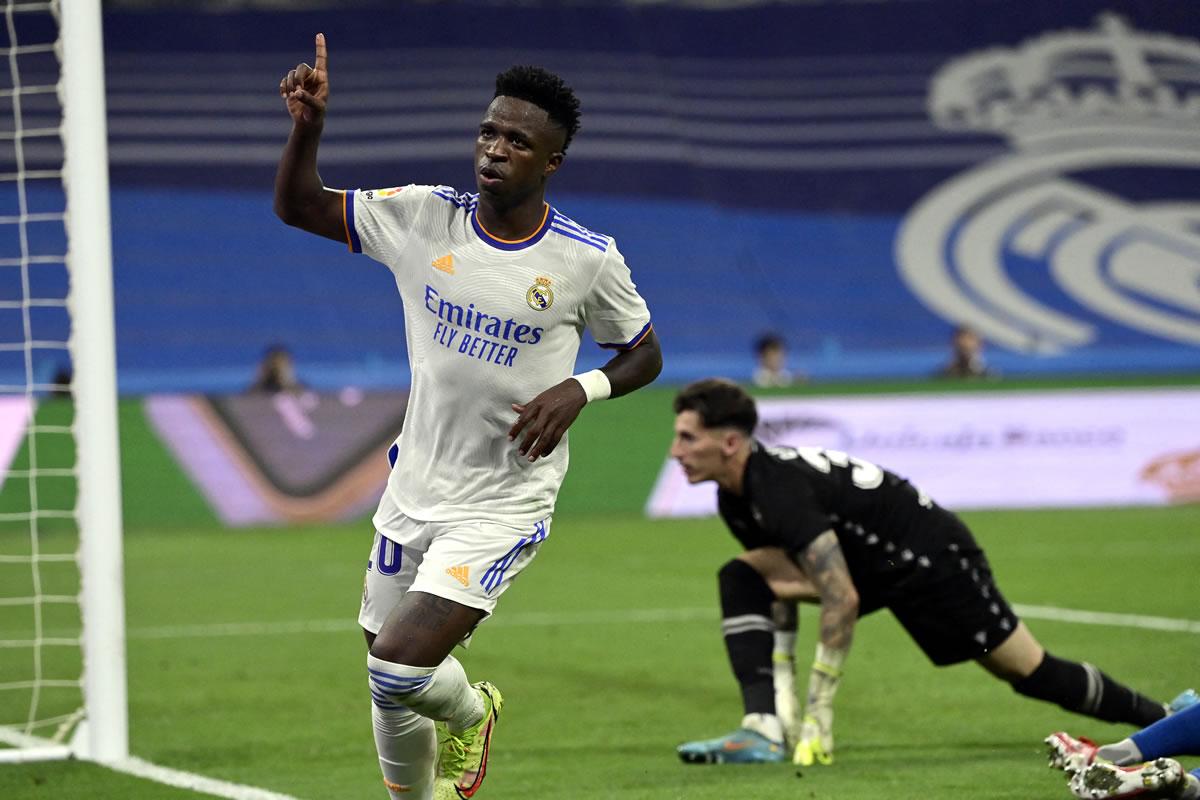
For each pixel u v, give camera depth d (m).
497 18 81.81
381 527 12.27
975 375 58.06
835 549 15.80
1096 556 36.19
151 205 73.69
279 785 15.13
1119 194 78.69
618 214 76.88
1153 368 70.50
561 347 11.98
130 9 78.38
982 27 83.31
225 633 26.75
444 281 11.78
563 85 11.66
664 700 20.14
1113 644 23.83
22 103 73.25
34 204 71.31
